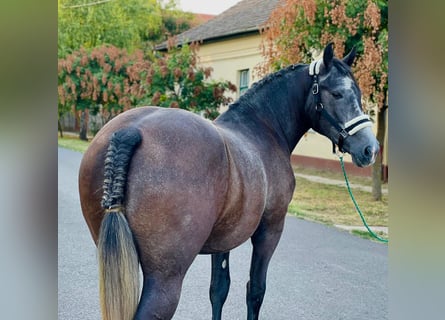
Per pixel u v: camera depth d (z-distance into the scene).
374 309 3.84
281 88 2.92
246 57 10.67
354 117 2.64
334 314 3.75
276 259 5.13
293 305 3.93
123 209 1.92
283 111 2.91
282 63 7.75
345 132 2.65
